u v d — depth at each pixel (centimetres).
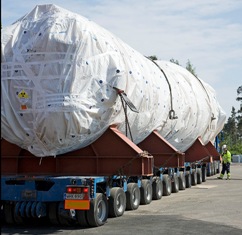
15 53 957
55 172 1048
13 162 1055
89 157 1041
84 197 915
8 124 956
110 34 1081
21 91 943
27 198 957
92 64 957
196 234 897
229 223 1030
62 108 920
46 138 955
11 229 967
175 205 1350
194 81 1908
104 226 984
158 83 1347
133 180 1280
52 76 938
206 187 1970
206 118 1966
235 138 8894
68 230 945
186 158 1920
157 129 1424
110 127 1037
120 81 985
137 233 903
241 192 1753
